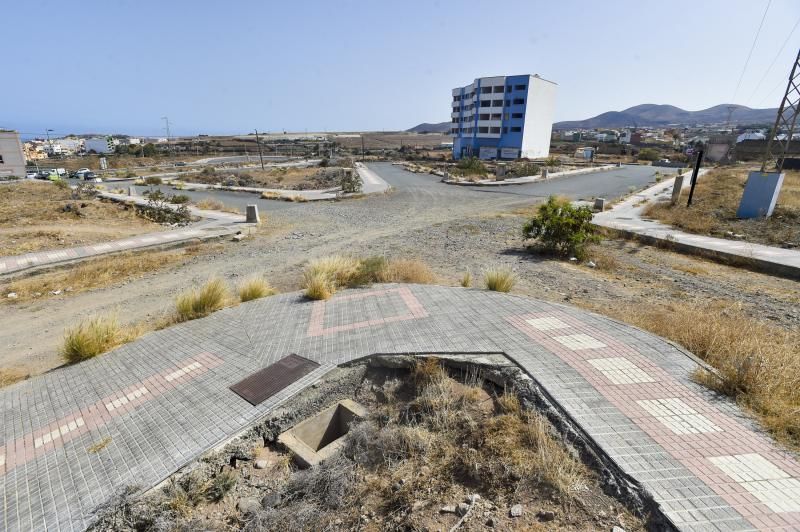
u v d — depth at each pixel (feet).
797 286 26.61
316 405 12.59
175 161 251.80
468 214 62.44
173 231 49.32
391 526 7.75
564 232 34.53
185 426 11.42
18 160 180.14
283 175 150.20
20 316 25.49
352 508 8.41
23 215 56.34
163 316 24.34
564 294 24.07
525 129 224.33
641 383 11.44
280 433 11.59
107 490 9.26
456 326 16.05
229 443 10.68
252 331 17.57
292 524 8.09
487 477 8.52
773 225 43.91
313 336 16.42
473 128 245.24
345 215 63.98
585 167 160.15
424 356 13.58
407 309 18.49
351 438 10.61
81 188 88.02
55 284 31.14
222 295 22.30
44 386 14.66
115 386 14.10
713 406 10.44
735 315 19.31
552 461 8.52
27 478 9.91
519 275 28.58
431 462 9.28
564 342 14.12
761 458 8.57
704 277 28.78
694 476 8.00
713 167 151.74
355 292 21.84
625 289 25.43
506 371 12.34
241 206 76.28
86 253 38.37
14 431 11.99
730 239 39.11
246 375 13.89
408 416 11.40
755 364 11.26
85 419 12.26
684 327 16.06
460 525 7.48
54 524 8.45
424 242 42.88
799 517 7.05
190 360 15.42
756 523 6.92
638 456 8.57
